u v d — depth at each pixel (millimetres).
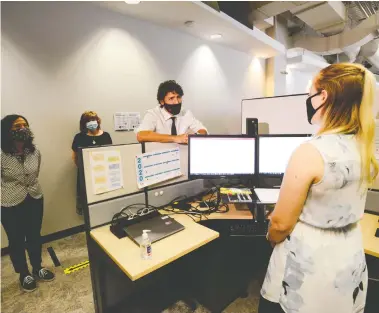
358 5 3998
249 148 1559
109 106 2916
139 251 1106
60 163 2602
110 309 1470
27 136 1702
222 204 1610
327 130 758
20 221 1803
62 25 2486
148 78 3256
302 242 777
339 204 732
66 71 2551
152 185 1536
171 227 1283
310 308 766
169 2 2646
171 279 1706
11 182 1728
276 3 3418
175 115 2078
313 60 5777
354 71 710
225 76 4379
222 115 4438
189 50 3727
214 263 1527
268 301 896
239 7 3465
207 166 1575
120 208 1411
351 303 785
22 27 2246
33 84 2352
